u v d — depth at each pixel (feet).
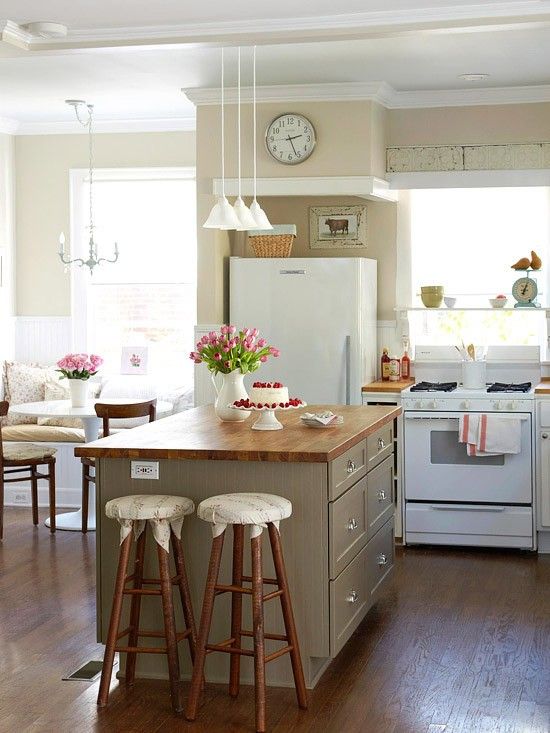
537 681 16.80
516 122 25.91
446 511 24.48
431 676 17.03
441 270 27.30
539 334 26.86
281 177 25.07
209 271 25.63
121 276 30.50
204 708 16.08
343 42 21.18
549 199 26.55
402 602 20.61
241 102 25.17
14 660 17.75
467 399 24.27
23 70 23.47
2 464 25.59
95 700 16.30
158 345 30.42
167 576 16.10
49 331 30.71
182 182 30.07
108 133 30.17
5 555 23.97
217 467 16.89
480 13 18.65
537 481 24.06
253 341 19.53
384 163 26.22
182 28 19.69
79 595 20.97
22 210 30.60
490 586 21.61
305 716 15.72
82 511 26.09
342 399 25.16
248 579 16.30
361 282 25.20
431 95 25.89
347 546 17.48
